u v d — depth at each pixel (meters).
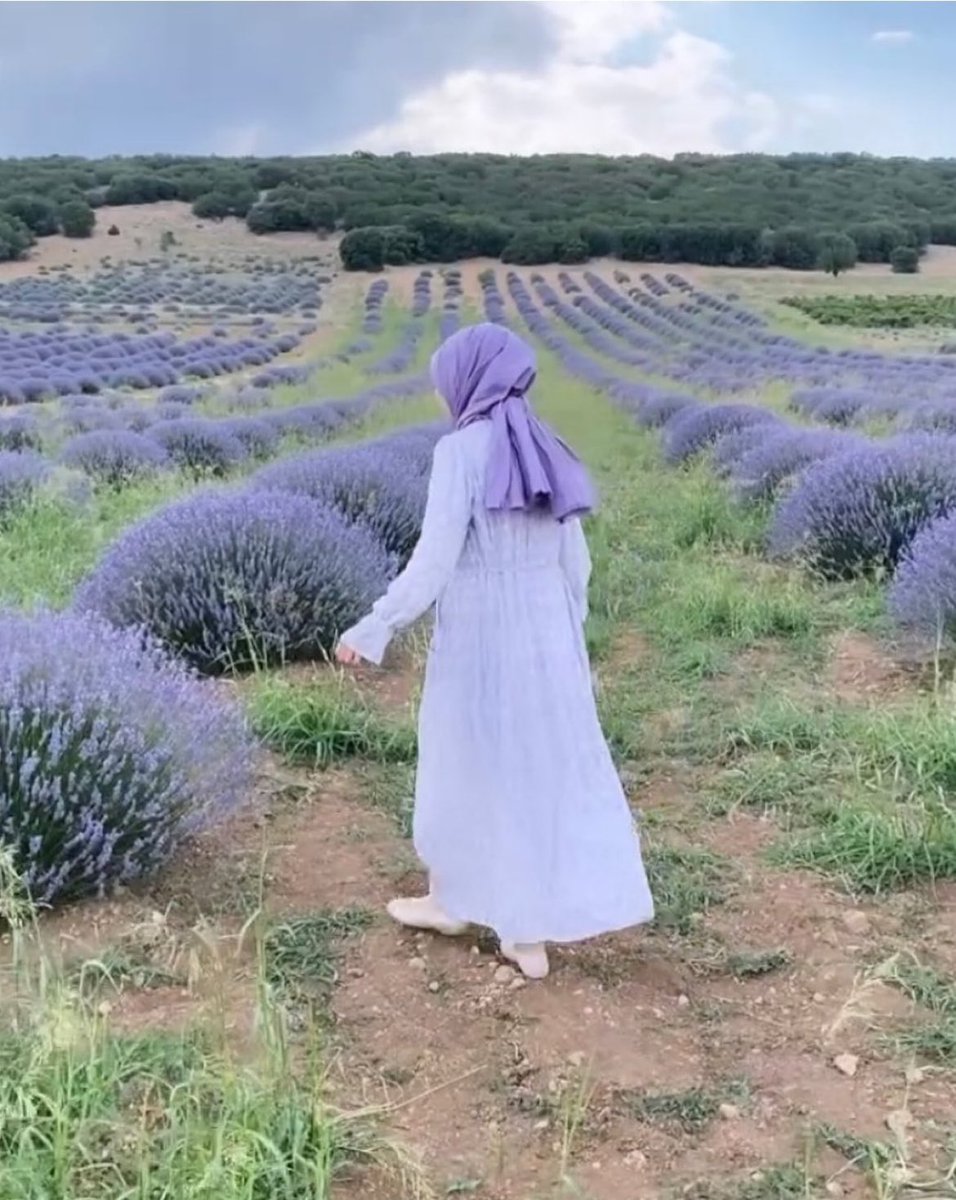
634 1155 2.56
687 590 7.21
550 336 50.44
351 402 23.02
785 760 4.79
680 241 82.75
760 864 3.95
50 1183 2.22
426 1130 2.64
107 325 56.47
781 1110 2.71
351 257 82.12
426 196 102.62
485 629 3.06
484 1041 2.96
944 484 7.65
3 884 3.29
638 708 5.47
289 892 3.73
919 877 3.80
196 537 6.07
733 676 5.90
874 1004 3.11
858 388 25.09
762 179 110.25
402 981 3.21
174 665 4.32
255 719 4.89
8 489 10.65
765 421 15.12
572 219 90.88
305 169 112.88
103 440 14.05
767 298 64.56
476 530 3.03
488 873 3.14
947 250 86.19
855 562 7.63
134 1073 2.61
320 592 5.99
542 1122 2.66
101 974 3.11
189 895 3.68
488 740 3.08
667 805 4.46
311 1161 2.34
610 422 23.11
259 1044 2.76
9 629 4.12
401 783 4.61
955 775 4.38
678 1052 2.94
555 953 3.36
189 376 38.91
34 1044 2.58
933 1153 2.55
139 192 105.25
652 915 3.25
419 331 54.28
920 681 5.64
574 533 3.17
